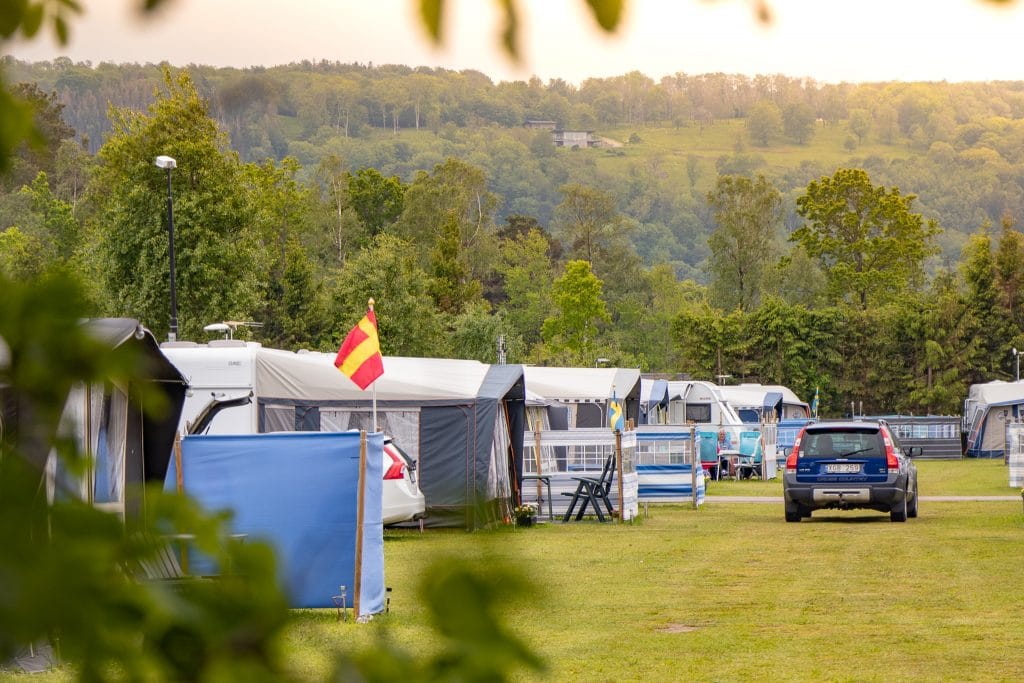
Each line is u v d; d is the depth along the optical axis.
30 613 2.14
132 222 109.12
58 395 2.34
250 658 2.32
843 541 44.12
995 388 139.88
